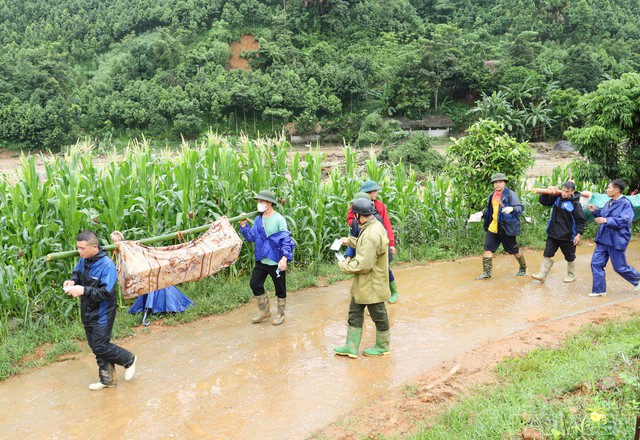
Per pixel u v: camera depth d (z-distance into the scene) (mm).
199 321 6965
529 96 60969
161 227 7902
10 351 5957
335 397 4844
